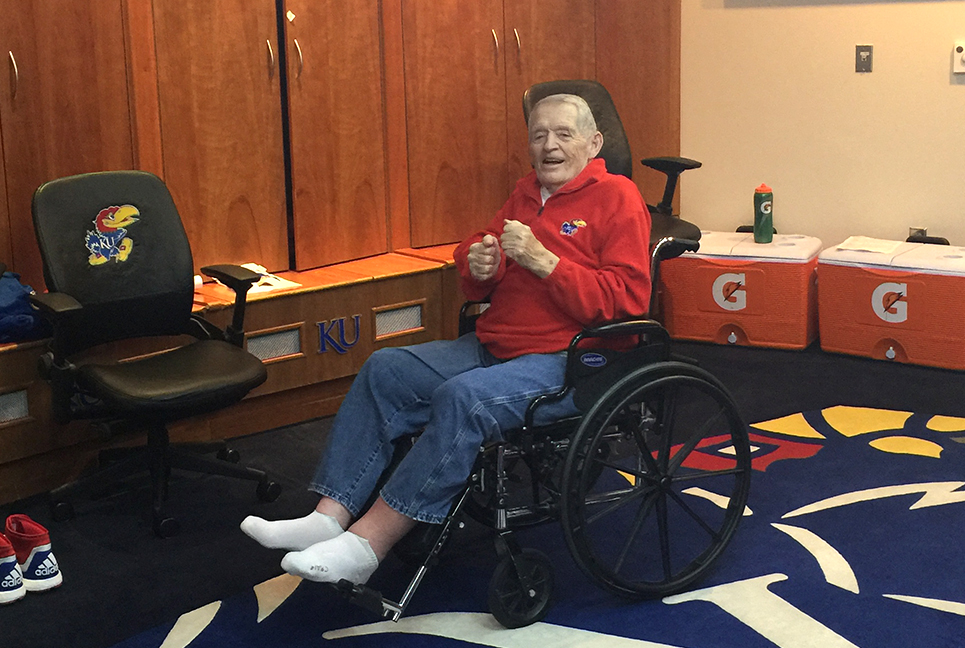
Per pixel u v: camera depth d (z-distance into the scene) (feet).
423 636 7.86
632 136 15.65
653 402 9.46
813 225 15.42
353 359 12.45
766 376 13.51
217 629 8.04
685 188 16.20
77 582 8.83
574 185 8.61
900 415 12.01
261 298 11.55
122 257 10.14
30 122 10.84
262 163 12.47
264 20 12.18
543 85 12.85
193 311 11.02
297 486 10.64
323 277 12.53
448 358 8.57
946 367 13.42
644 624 7.97
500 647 7.69
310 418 12.38
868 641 7.62
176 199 11.90
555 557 9.07
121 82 11.35
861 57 14.56
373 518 7.70
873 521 9.47
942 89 14.14
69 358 10.62
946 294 13.21
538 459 7.95
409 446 8.37
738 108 15.60
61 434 10.53
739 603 8.21
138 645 7.85
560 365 8.13
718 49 15.56
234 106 12.14
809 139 15.19
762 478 10.46
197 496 10.48
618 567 8.05
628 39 15.30
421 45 13.50
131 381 9.46
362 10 12.87
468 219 14.43
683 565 8.87
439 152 13.96
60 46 10.91
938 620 7.84
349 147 13.06
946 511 9.60
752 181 15.74
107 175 10.19
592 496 8.20
